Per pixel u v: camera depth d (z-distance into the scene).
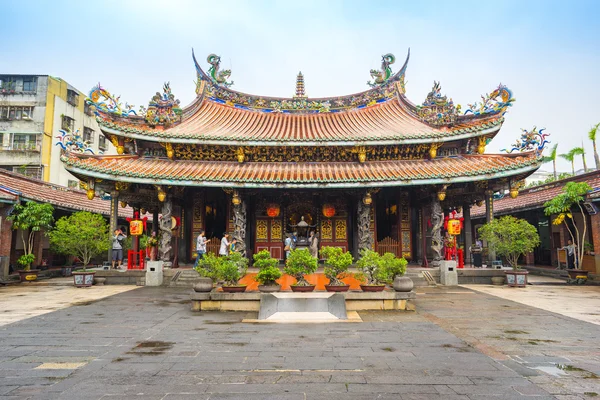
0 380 6.66
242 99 28.05
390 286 14.73
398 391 6.17
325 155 23.33
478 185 21.73
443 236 24.73
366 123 25.52
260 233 25.16
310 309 12.11
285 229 25.11
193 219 24.83
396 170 21.88
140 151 22.56
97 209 31.92
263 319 11.60
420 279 20.06
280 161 23.50
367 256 13.83
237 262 14.66
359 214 22.45
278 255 24.89
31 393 6.10
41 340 9.34
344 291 13.62
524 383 6.50
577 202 22.00
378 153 23.17
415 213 24.50
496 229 19.78
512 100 20.84
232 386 6.38
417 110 24.38
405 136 21.36
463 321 11.38
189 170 21.67
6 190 22.38
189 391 6.18
